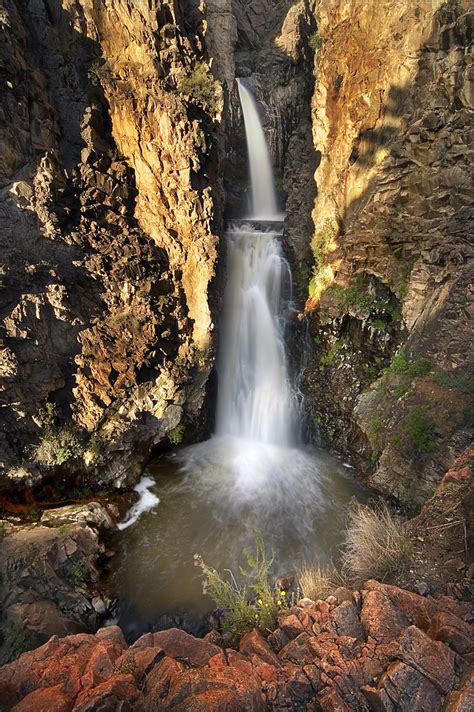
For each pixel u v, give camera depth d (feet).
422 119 38.40
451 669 12.75
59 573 25.17
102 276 38.09
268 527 30.76
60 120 39.01
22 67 35.35
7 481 29.91
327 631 15.38
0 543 25.48
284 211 64.18
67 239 36.35
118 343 37.47
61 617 22.79
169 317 40.75
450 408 29.40
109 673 13.70
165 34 40.50
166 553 28.68
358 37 47.75
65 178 37.83
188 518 31.99
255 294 49.29
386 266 40.78
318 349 46.83
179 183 40.06
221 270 44.45
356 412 37.47
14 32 34.81
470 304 32.14
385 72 44.16
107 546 29.19
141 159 40.75
